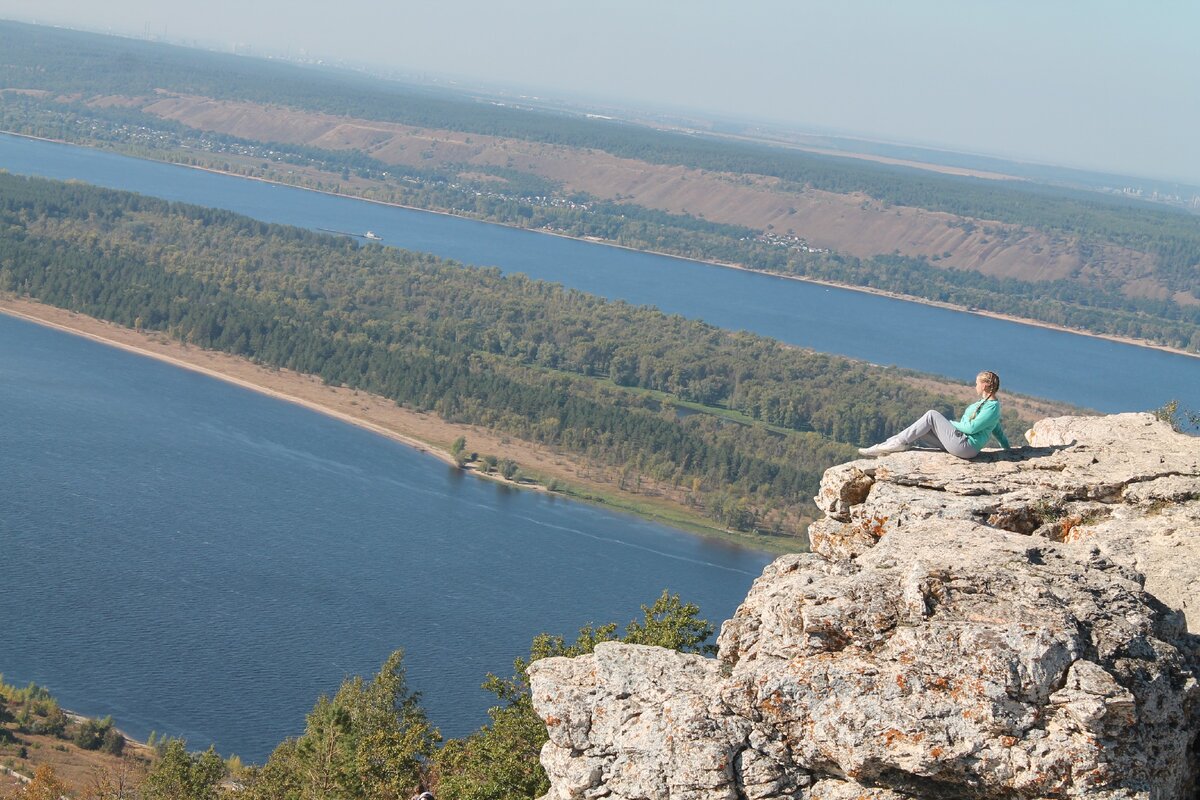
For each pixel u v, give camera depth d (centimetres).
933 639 1819
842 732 1820
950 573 1902
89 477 17112
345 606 13775
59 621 12500
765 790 1883
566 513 19225
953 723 1762
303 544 15662
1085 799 1698
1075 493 2378
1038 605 1834
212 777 7231
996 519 2327
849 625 1888
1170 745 1755
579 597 15088
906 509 2355
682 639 4294
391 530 16762
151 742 10525
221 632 12788
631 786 1973
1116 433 2731
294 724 11219
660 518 19875
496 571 15612
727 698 1928
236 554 15000
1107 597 1877
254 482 18175
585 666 2153
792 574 2098
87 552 14362
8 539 14312
